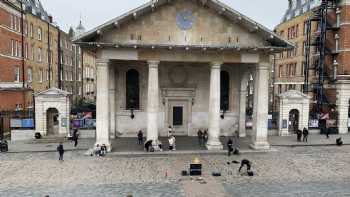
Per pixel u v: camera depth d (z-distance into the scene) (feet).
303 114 121.70
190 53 91.71
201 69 112.27
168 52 90.94
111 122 109.60
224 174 72.18
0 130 117.08
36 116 110.52
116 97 111.65
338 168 77.30
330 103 133.69
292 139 112.98
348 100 128.26
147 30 88.99
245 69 111.14
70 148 96.73
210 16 90.43
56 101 110.93
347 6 129.49
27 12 151.02
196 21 90.17
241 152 92.48
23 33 146.61
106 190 61.77
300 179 68.90
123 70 111.04
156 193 60.13
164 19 89.30
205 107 113.50
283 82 190.39
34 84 160.56
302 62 166.20
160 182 66.64
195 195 59.06
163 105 112.68
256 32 91.35
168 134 112.16
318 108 138.62
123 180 67.92
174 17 89.51
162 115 113.09
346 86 127.34
